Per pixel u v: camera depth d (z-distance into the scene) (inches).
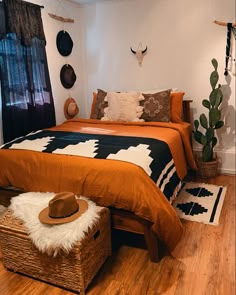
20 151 89.6
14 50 110.7
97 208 71.5
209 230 89.6
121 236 89.7
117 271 73.8
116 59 151.3
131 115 126.4
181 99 130.0
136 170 73.5
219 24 125.3
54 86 141.2
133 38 144.3
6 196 92.1
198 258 77.1
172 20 134.2
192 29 131.6
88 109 166.1
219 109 134.9
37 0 123.8
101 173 75.9
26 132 119.3
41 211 70.5
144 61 144.8
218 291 65.4
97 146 88.7
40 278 70.7
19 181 87.1
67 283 67.1
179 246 82.5
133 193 72.1
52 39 136.0
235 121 133.1
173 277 70.7
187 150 114.3
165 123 119.6
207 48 131.0
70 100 150.6
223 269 72.4
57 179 81.3
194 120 141.0
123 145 89.2
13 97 112.1
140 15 139.9
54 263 66.4
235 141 135.3
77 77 156.8
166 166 89.3
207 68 133.1
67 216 66.7
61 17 138.3
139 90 150.0
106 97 135.3
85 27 154.0
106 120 131.3
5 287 69.4
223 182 126.3
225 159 137.4
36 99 124.1
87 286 67.6
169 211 73.0
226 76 130.3
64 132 110.5
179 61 137.6
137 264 76.2
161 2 134.2
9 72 109.6
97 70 157.6
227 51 126.9
